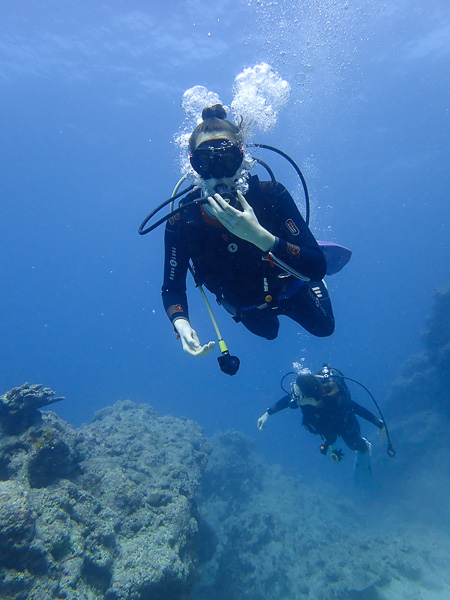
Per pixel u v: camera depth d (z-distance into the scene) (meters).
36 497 3.81
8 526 2.92
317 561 8.16
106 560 3.73
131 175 44.19
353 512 11.49
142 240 71.62
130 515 4.61
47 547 3.32
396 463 12.82
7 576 2.90
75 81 28.77
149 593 3.83
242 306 2.80
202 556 7.57
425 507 10.93
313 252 2.32
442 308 13.98
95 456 5.67
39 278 89.00
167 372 68.19
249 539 8.40
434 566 8.08
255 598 6.97
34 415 4.68
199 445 8.79
